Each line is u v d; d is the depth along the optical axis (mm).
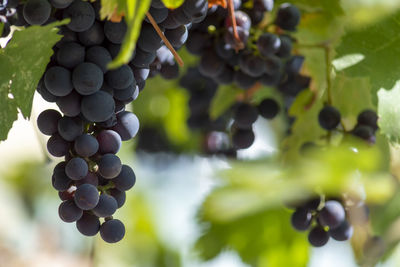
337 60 879
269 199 844
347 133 938
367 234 1004
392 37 880
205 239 1084
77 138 790
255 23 901
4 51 796
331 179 835
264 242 1071
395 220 966
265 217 1059
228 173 847
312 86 984
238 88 1001
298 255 1074
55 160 943
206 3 800
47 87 782
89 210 793
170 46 794
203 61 915
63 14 786
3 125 803
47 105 917
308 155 919
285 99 1042
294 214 914
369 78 876
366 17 945
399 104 874
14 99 799
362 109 973
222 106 1013
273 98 1042
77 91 783
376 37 880
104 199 786
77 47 784
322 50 973
